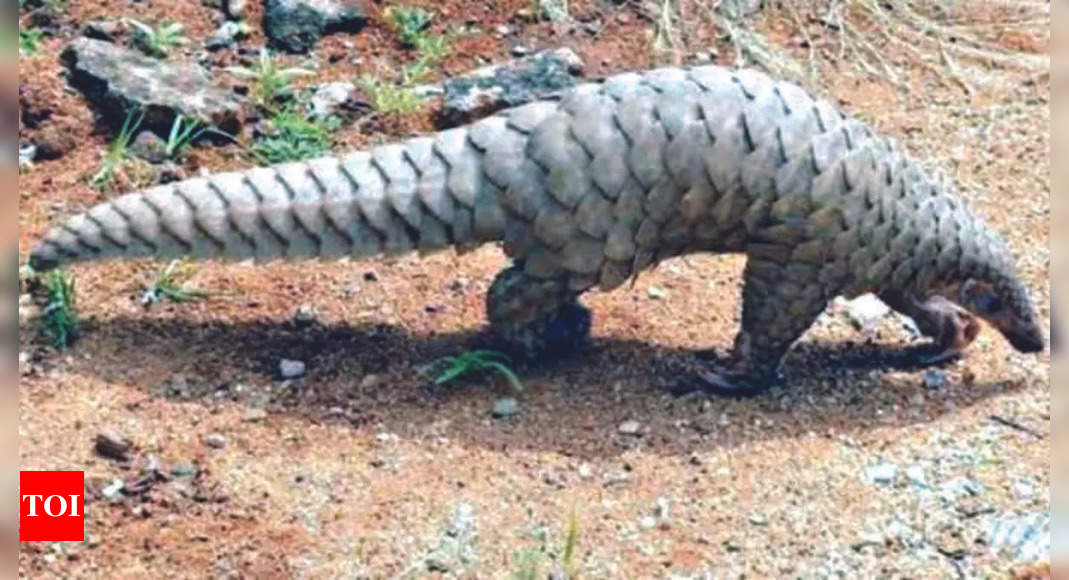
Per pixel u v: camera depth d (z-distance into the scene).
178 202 4.99
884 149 5.03
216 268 5.62
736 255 5.84
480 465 4.84
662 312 5.56
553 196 4.85
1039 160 6.47
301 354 5.28
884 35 7.25
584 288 4.98
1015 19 7.42
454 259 5.76
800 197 4.88
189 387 5.12
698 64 6.92
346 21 6.79
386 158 5.02
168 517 4.62
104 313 5.40
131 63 6.26
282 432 4.95
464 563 4.50
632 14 7.13
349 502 4.70
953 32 7.30
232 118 6.17
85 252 4.98
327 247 4.99
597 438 4.96
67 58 6.32
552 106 4.93
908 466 4.89
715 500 4.73
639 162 4.82
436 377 5.19
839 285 5.02
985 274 5.21
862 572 4.52
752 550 4.57
